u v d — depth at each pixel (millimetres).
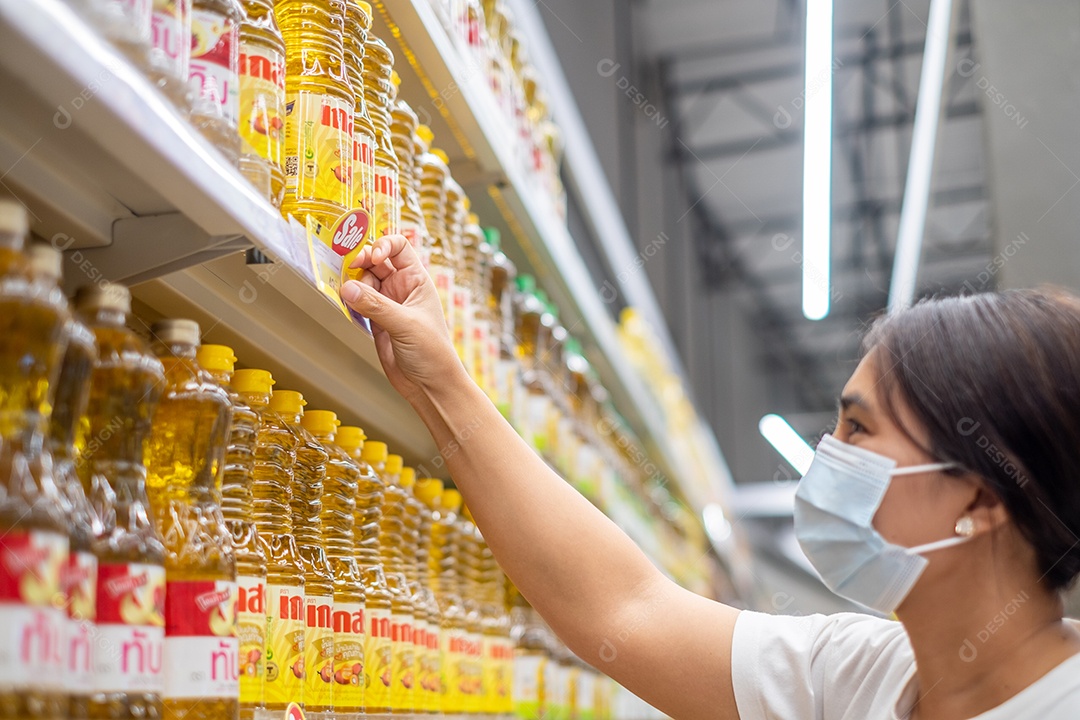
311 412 1337
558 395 2803
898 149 8672
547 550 1339
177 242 969
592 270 5645
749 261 10719
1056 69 2551
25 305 682
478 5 2188
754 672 1267
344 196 1179
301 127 1155
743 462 11625
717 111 8719
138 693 799
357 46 1324
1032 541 1077
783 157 9055
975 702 1118
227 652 932
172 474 982
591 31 5906
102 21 726
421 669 1587
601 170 6078
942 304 1170
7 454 665
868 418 1179
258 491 1182
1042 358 1075
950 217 8539
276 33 1087
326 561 1262
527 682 2236
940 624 1142
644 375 5410
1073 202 2510
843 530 1165
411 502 1644
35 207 907
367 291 1201
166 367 1005
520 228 2695
